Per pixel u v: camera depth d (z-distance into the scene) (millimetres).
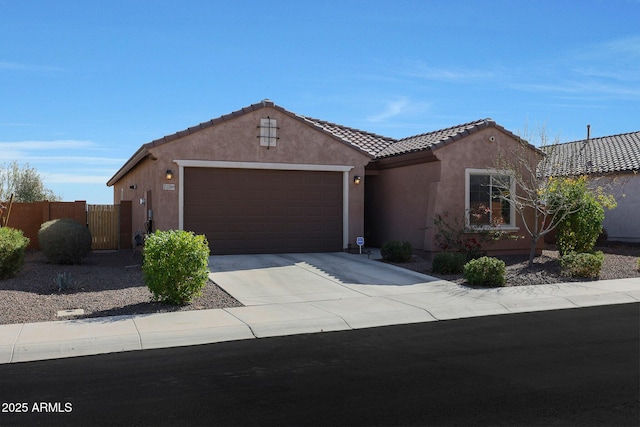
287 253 18547
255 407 5965
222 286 13211
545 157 18016
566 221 17562
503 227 18375
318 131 18797
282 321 10039
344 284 13734
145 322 9875
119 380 6961
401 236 19844
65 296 12047
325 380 6891
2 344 8430
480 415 5695
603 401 6105
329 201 19109
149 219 17922
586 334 9430
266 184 18391
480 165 18266
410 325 10180
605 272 16000
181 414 5777
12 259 14086
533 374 7113
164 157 17172
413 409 5871
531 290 13367
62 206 22016
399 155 19328
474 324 10266
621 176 24172
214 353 8258
